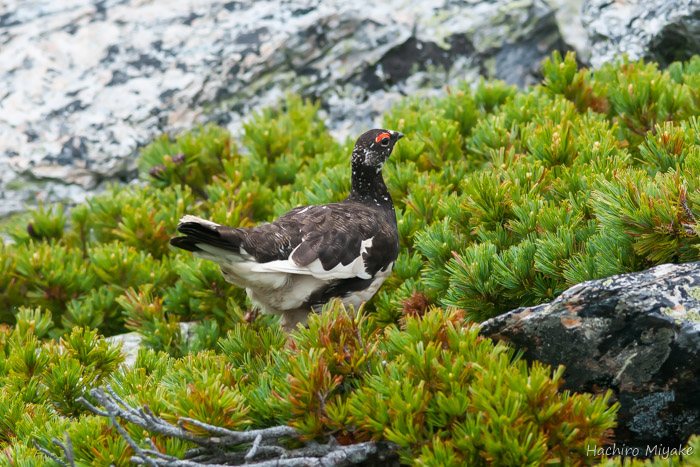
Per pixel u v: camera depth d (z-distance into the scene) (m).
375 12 13.80
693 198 6.08
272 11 14.02
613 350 5.50
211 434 5.30
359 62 13.66
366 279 7.70
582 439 4.92
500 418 4.80
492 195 7.57
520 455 4.76
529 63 13.62
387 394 5.25
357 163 8.48
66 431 5.36
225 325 8.95
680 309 5.34
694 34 11.13
